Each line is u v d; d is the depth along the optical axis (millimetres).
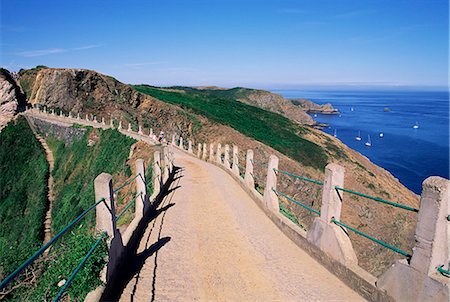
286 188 38656
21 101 55094
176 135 54188
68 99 55531
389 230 33500
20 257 11602
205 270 6973
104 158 35281
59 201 35344
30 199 37688
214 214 11367
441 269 4402
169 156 20109
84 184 34375
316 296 5820
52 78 55469
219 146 25531
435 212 4348
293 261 7297
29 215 34656
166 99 71000
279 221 9586
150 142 31609
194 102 75562
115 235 6262
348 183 42719
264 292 6047
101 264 5566
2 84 52438
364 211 34469
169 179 18156
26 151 45875
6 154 44938
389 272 5117
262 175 36312
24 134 48875
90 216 20938
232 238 8914
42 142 48594
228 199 13703
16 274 3148
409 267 4734
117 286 6195
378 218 34281
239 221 10453
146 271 6891
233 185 17000
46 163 43344
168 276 6688
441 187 4277
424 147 85938
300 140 62406
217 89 154000
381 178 50750
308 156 55375
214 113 69750
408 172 63625
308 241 7629
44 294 5797
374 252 26094
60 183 39031
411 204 43125
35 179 41062
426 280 4465
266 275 6691
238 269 7012
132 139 34281
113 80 60875
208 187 16578
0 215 36250
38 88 56281
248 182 15086
